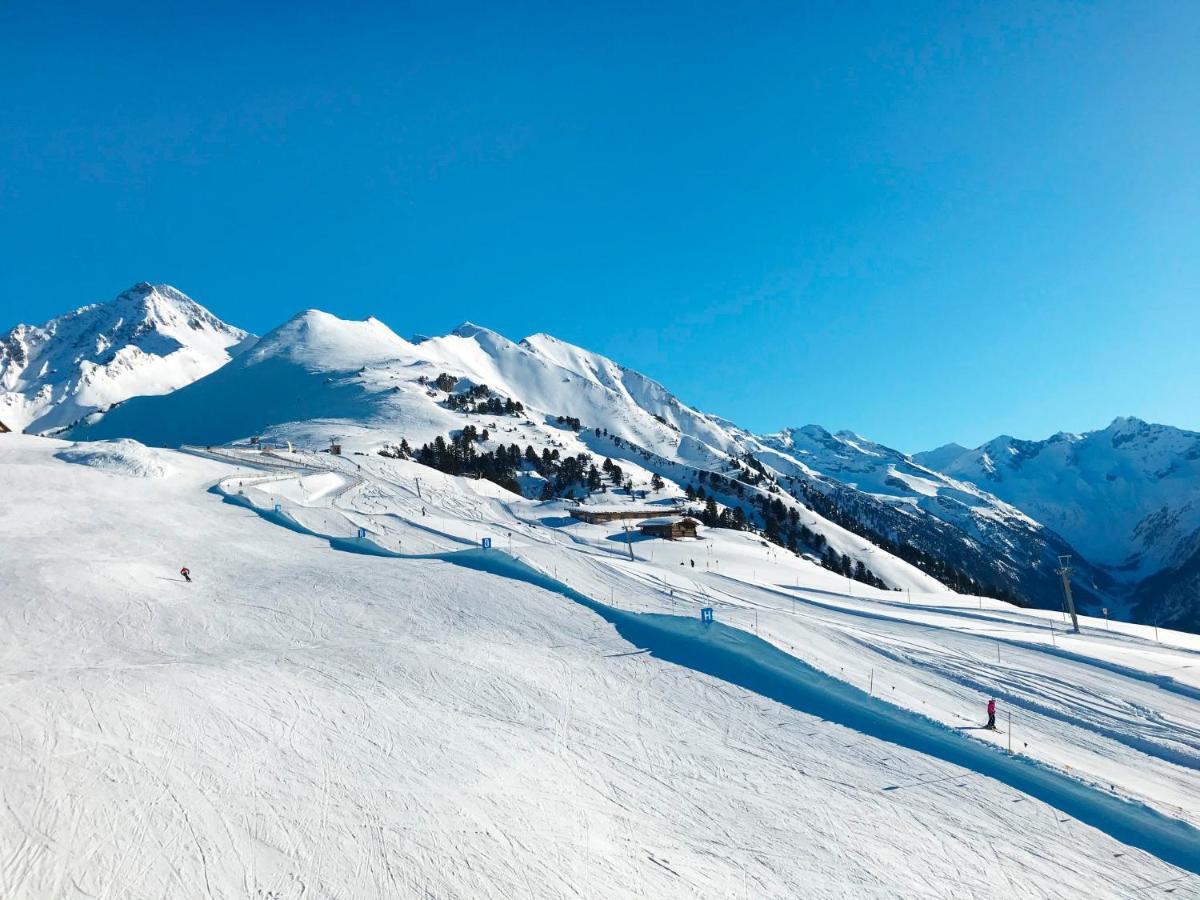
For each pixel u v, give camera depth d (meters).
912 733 28.98
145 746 19.75
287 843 16.84
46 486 60.44
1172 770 27.55
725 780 24.52
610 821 20.92
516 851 18.30
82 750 18.95
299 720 23.38
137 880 14.84
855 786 24.91
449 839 18.22
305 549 54.19
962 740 28.12
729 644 36.69
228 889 15.08
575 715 28.23
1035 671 37.59
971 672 37.06
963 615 57.03
